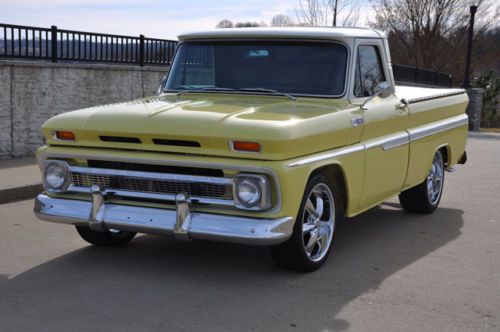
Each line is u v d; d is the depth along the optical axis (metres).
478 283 5.43
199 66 6.35
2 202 8.48
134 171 5.14
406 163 6.95
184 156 4.97
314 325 4.39
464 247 6.61
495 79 33.88
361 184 5.95
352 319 4.52
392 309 4.75
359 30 6.40
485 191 10.11
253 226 4.78
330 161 5.35
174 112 5.17
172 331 4.23
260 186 4.76
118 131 5.11
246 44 6.25
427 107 7.52
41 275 5.34
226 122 4.88
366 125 5.98
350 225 7.52
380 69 6.65
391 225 7.55
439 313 4.70
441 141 7.99
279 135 4.73
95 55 12.97
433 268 5.82
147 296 4.88
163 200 5.12
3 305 4.64
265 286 5.15
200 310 4.61
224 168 4.82
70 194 5.46
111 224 5.18
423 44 35.88
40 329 4.22
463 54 36.47
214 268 5.58
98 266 5.60
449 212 8.40
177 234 4.95
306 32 6.06
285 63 6.09
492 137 22.30
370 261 5.97
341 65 5.98
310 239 5.46
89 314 4.50
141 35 14.02
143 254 5.98
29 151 11.64
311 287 5.15
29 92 11.50
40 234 6.72
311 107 5.60
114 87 13.27
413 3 35.81
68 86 12.23
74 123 5.33
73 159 5.40
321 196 5.57
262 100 5.85
